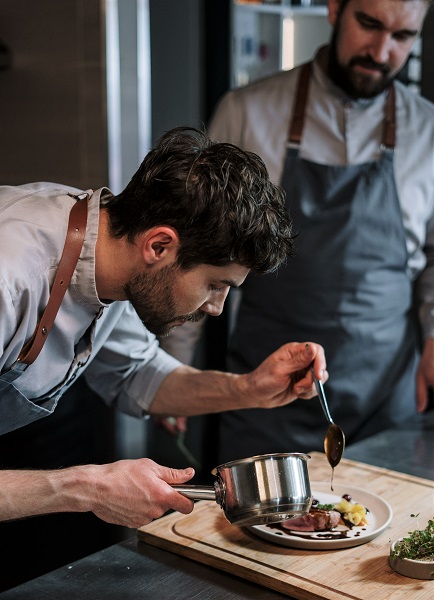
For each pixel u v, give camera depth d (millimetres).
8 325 1318
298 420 2389
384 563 1381
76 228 1394
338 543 1419
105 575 1382
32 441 2955
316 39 4086
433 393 2701
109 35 3105
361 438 2455
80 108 3240
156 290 1367
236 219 1272
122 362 1845
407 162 2404
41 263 1368
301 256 2355
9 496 1258
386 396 2451
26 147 3457
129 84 3248
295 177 2377
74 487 1286
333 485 1684
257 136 2432
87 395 3164
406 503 1635
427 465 1874
